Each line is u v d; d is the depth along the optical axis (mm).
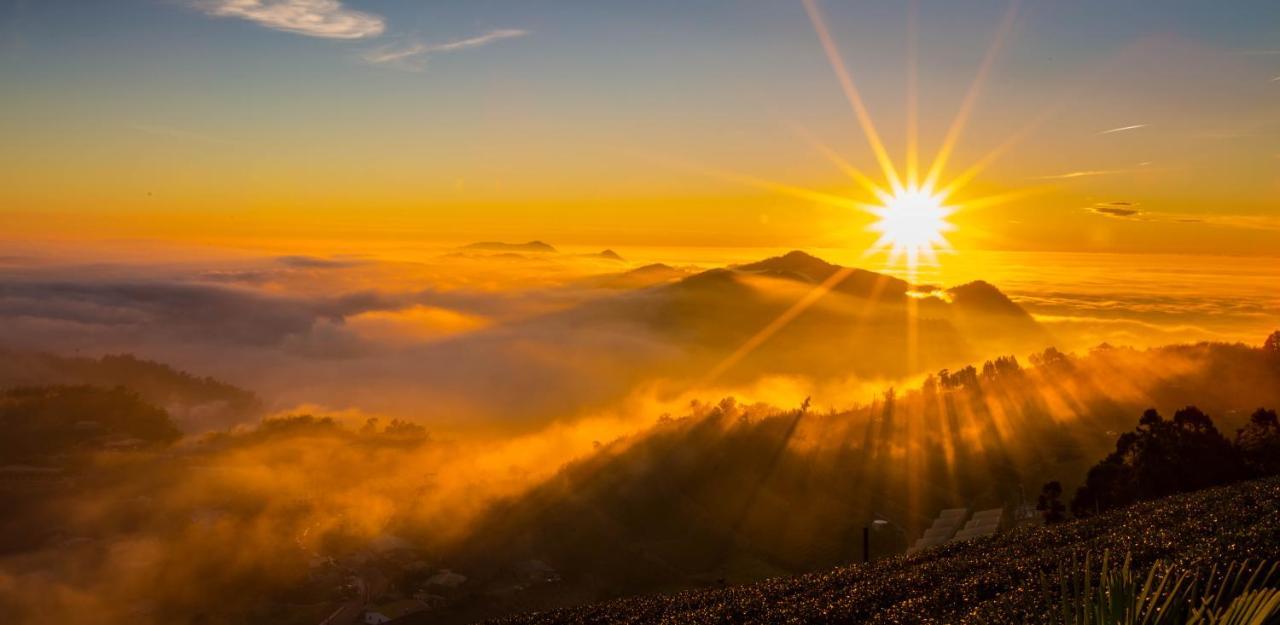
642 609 30844
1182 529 22766
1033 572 21594
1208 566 16156
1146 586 6668
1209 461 41281
